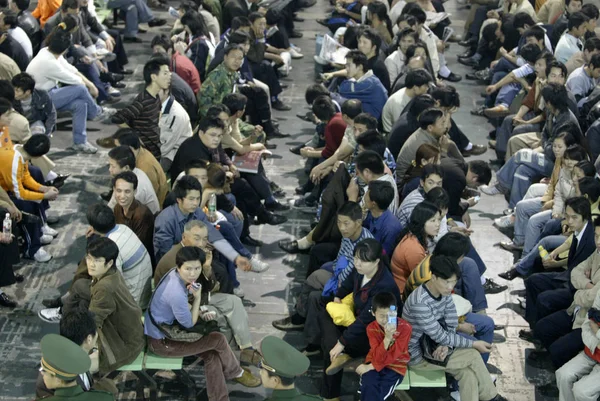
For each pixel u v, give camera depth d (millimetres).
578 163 7723
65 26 10672
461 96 12180
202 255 6055
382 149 7785
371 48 10109
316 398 4820
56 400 4738
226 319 6711
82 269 6418
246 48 10195
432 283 6090
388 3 13398
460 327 6488
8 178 7824
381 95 9656
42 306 7605
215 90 9414
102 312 5957
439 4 13531
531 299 7281
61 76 9945
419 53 10219
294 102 11812
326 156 8812
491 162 10320
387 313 5855
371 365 6078
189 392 6688
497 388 6871
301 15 15242
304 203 9328
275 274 8227
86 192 9398
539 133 9586
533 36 11039
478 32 13320
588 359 6340
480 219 9203
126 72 12469
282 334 7406
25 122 8609
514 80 10875
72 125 10406
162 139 8625
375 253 6121
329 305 6504
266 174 9945
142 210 7055
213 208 7336
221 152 8367
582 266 6809
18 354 7012
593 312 6230
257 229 8883
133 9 13383
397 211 7418
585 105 9625
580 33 11016
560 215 7973
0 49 10352
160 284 6137
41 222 8461
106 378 6273
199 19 10719
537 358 7195
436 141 8312
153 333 6230
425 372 6281
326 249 7574
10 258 7383
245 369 6684
